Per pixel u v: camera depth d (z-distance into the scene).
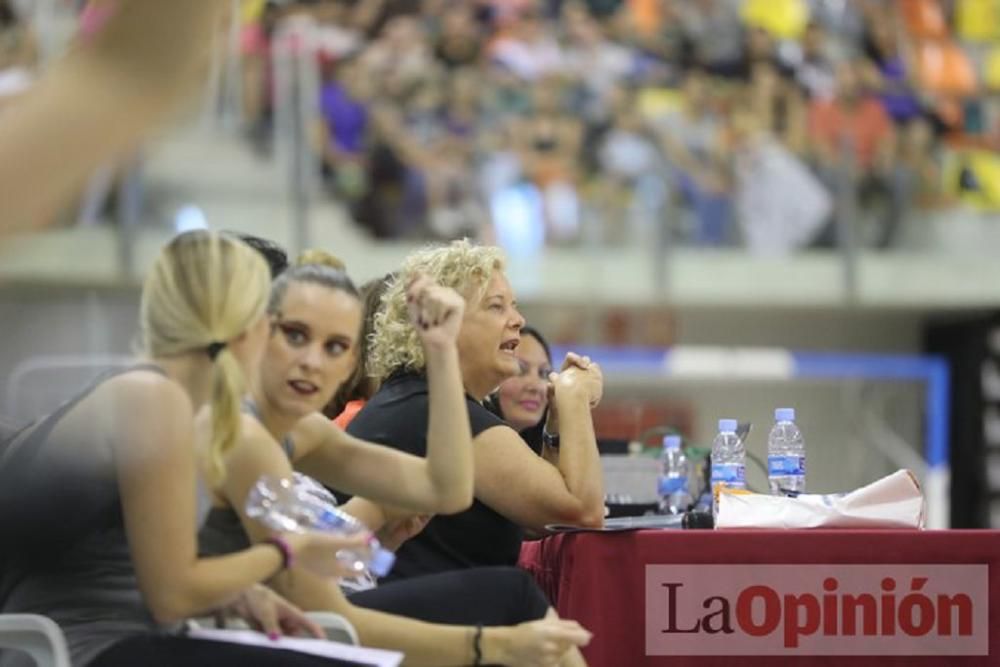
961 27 32.69
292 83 25.34
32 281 21.86
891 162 29.50
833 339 29.66
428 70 27.64
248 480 6.97
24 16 21.09
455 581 7.83
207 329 6.42
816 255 28.33
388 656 6.59
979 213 29.55
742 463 11.30
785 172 28.30
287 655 6.47
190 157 24.44
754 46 30.50
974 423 28.64
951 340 29.52
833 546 8.87
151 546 6.21
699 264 27.83
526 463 9.00
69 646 6.38
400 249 26.56
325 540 6.72
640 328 28.23
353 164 26.53
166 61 2.79
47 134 2.75
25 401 14.08
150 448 6.21
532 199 27.34
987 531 8.93
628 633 8.72
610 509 12.31
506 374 9.52
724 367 27.38
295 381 7.27
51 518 6.37
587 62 29.19
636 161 27.97
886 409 28.11
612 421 23.12
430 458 7.64
